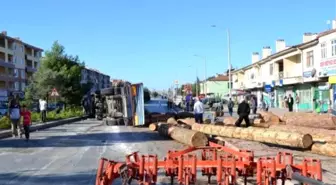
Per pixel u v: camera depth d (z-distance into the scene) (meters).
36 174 11.11
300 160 11.34
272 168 7.56
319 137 14.65
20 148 17.25
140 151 15.58
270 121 22.97
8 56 91.88
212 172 8.93
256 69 68.88
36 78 48.84
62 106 50.16
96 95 41.38
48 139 21.11
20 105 23.05
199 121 23.91
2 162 13.38
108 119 31.17
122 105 29.62
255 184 8.70
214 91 115.81
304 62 48.06
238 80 81.88
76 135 23.22
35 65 111.06
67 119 37.53
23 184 9.86
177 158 8.17
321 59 42.56
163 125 21.38
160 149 16.16
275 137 15.37
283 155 8.21
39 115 35.09
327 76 41.59
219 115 40.44
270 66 61.19
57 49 51.31
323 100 40.03
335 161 12.07
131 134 23.08
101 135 22.84
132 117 28.44
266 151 13.86
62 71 49.53
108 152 15.45
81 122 37.47
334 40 40.31
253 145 15.55
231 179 7.81
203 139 15.41
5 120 27.77
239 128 18.27
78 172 11.28
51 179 10.39
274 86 58.44
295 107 51.41
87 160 13.50
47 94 46.44
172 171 8.20
